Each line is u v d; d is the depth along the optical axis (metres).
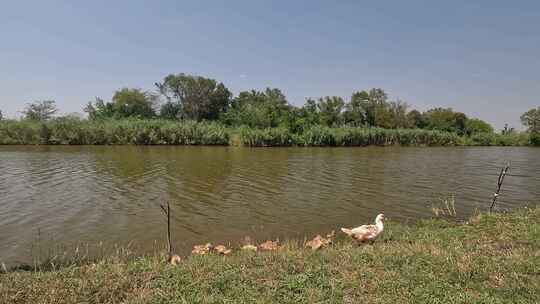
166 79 98.12
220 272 7.80
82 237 12.58
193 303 6.37
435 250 9.16
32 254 10.86
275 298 6.57
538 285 6.88
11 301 6.41
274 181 24.92
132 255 10.80
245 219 15.30
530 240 10.30
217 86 101.75
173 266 8.24
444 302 6.31
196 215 15.77
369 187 23.17
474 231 11.98
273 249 10.83
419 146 79.06
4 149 47.56
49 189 20.64
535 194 21.45
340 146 69.81
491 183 25.53
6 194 19.20
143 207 16.89
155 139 60.81
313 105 90.19
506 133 103.75
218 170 29.88
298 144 66.88
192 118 99.69
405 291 6.77
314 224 14.77
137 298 6.56
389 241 11.34
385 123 92.94
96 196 19.02
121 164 32.66
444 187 23.59
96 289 6.92
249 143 62.97
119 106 89.31
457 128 103.31
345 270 7.82
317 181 25.25
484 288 6.86
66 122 57.97
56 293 6.70
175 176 26.19
